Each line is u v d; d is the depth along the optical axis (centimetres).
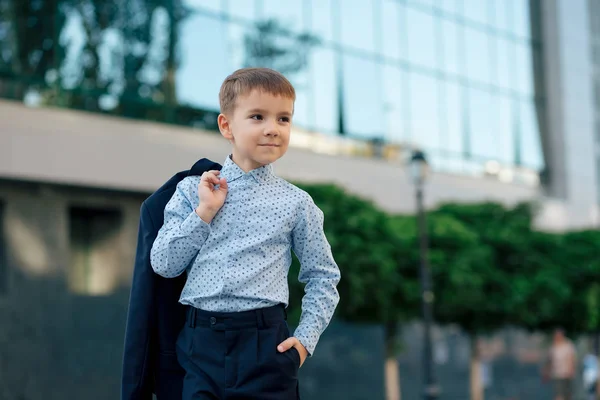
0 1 1329
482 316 1669
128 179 1459
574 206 2547
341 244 1375
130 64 1499
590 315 1772
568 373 1806
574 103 2598
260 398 259
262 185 269
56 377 1342
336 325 1833
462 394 2141
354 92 1964
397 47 2106
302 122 1834
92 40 1445
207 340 261
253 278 261
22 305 1319
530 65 2536
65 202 1400
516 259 1684
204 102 1609
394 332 1622
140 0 1527
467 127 2273
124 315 1455
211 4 1652
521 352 2338
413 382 2017
